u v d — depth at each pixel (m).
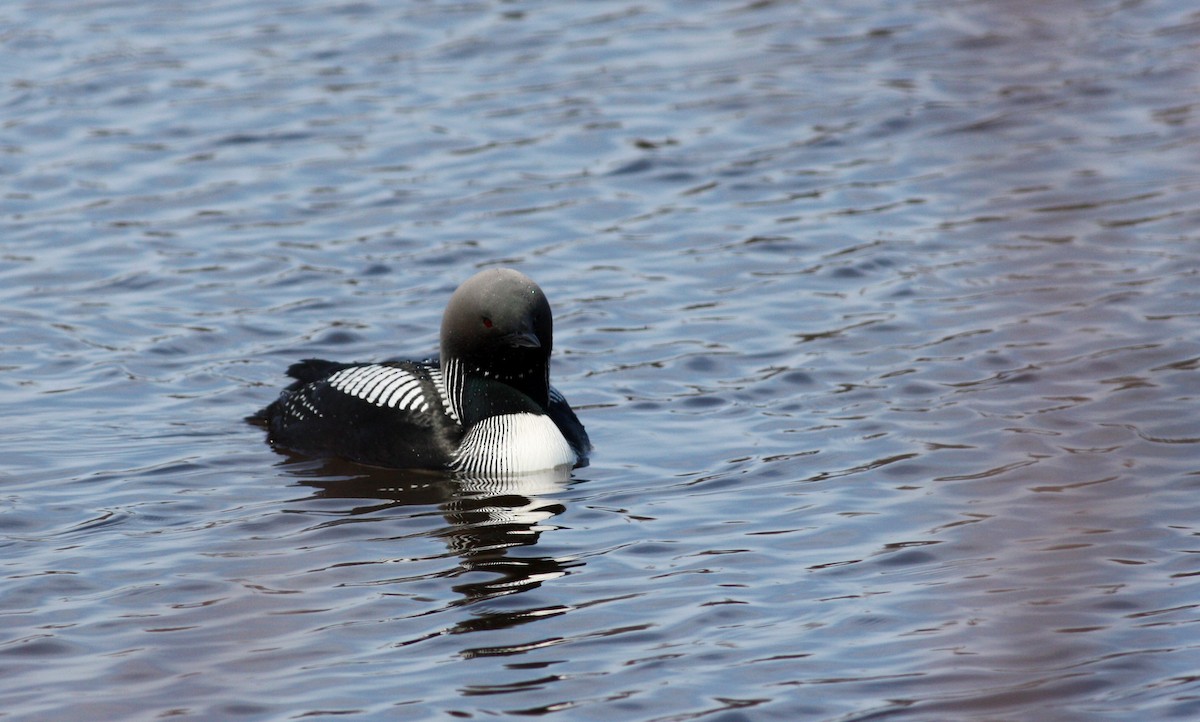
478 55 22.11
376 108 20.36
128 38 22.72
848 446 12.10
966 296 15.10
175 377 13.88
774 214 17.41
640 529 10.75
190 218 17.42
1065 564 9.86
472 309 12.02
